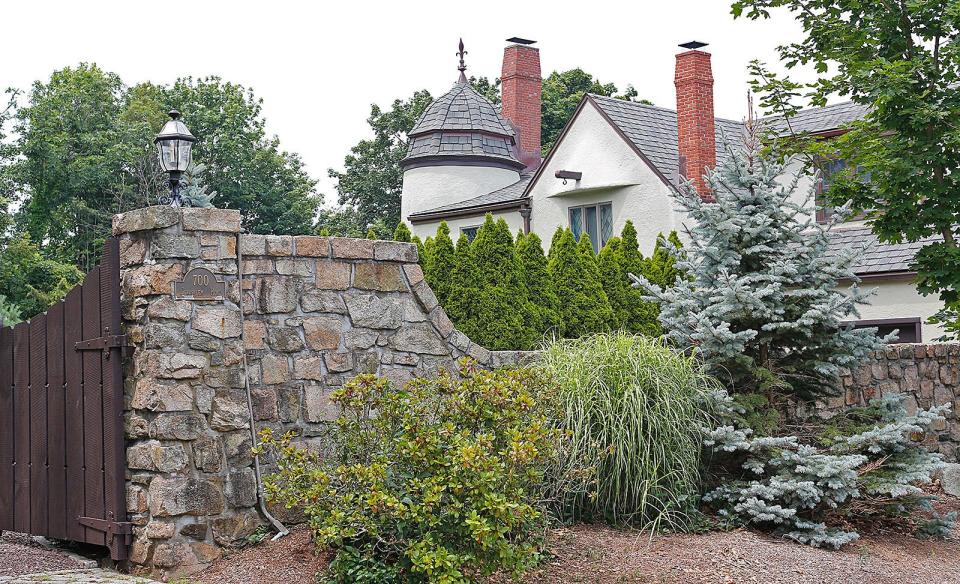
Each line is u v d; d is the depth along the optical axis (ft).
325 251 27.20
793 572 23.48
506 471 21.49
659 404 26.53
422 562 19.51
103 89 128.26
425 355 28.91
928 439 40.09
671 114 78.38
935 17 33.71
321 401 26.68
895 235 34.30
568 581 21.97
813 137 39.34
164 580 22.75
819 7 36.09
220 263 24.53
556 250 42.11
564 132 75.51
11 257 102.42
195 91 138.72
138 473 23.81
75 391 25.98
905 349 39.86
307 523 24.31
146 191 119.34
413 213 90.58
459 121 89.61
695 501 27.40
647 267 44.47
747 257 30.78
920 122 32.17
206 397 23.91
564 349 29.01
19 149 122.42
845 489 26.78
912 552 27.27
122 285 24.56
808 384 31.37
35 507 27.58
